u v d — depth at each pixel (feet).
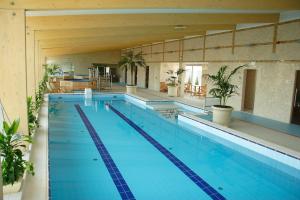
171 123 28.43
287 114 26.94
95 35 30.48
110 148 19.58
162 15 22.90
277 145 17.90
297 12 25.16
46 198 10.47
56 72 70.69
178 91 47.52
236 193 13.39
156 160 17.47
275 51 28.07
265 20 26.61
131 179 14.35
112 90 56.39
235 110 34.14
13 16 13.00
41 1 13.21
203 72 54.70
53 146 19.70
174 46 49.03
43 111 29.86
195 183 14.28
